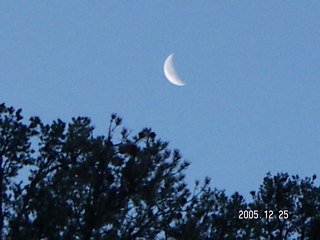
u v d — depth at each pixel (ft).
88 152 146.51
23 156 171.63
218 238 148.87
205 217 149.48
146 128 143.02
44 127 174.60
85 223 135.23
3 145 171.53
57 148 172.86
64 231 132.26
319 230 192.03
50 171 166.40
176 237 141.18
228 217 152.56
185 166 143.95
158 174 140.05
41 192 140.77
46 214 130.93
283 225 195.00
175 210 145.69
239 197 157.89
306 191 201.57
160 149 142.20
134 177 136.05
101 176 138.72
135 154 139.95
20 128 173.06
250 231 158.61
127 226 140.97
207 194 150.30
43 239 131.23
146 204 143.43
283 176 202.08
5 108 175.42
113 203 137.39
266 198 198.80
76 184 142.72
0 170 167.94
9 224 132.36
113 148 140.05
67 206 134.10
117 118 143.02
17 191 150.10
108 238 134.10
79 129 174.81
